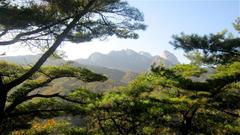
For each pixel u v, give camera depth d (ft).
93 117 57.41
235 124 65.00
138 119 58.39
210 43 47.39
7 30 43.47
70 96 53.26
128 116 56.39
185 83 50.42
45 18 41.60
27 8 39.65
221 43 47.01
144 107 51.62
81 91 54.85
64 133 59.52
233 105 53.11
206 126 63.21
